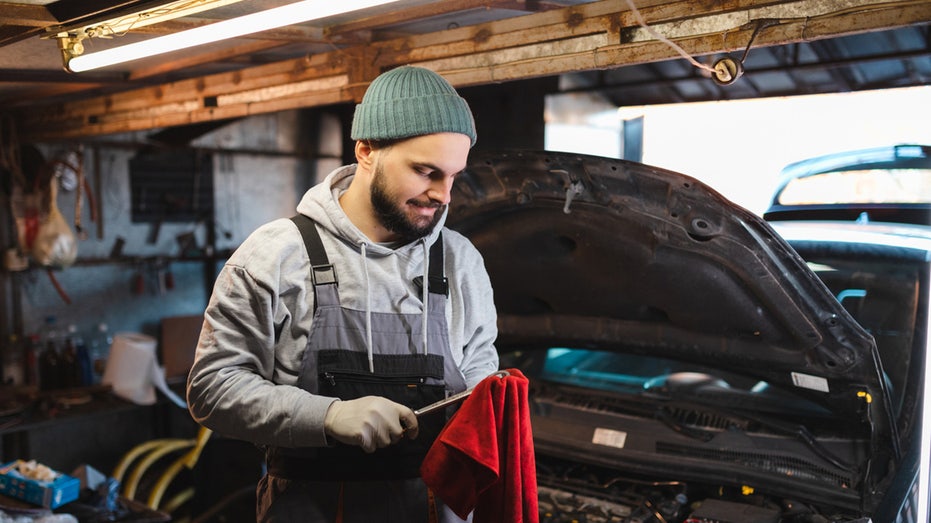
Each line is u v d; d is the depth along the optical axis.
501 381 1.34
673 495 2.37
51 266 4.91
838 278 2.61
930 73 5.23
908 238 2.58
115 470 4.58
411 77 1.34
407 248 1.49
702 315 2.23
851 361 2.03
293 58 3.04
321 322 1.42
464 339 1.57
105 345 5.62
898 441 2.15
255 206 6.41
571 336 2.58
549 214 2.20
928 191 3.00
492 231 2.34
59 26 1.90
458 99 1.36
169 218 5.89
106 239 5.59
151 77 3.54
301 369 1.42
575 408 2.64
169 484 4.96
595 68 1.97
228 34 1.60
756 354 2.22
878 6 1.48
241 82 3.10
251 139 6.32
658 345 2.43
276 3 1.93
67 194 5.37
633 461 2.38
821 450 2.22
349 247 1.46
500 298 2.62
